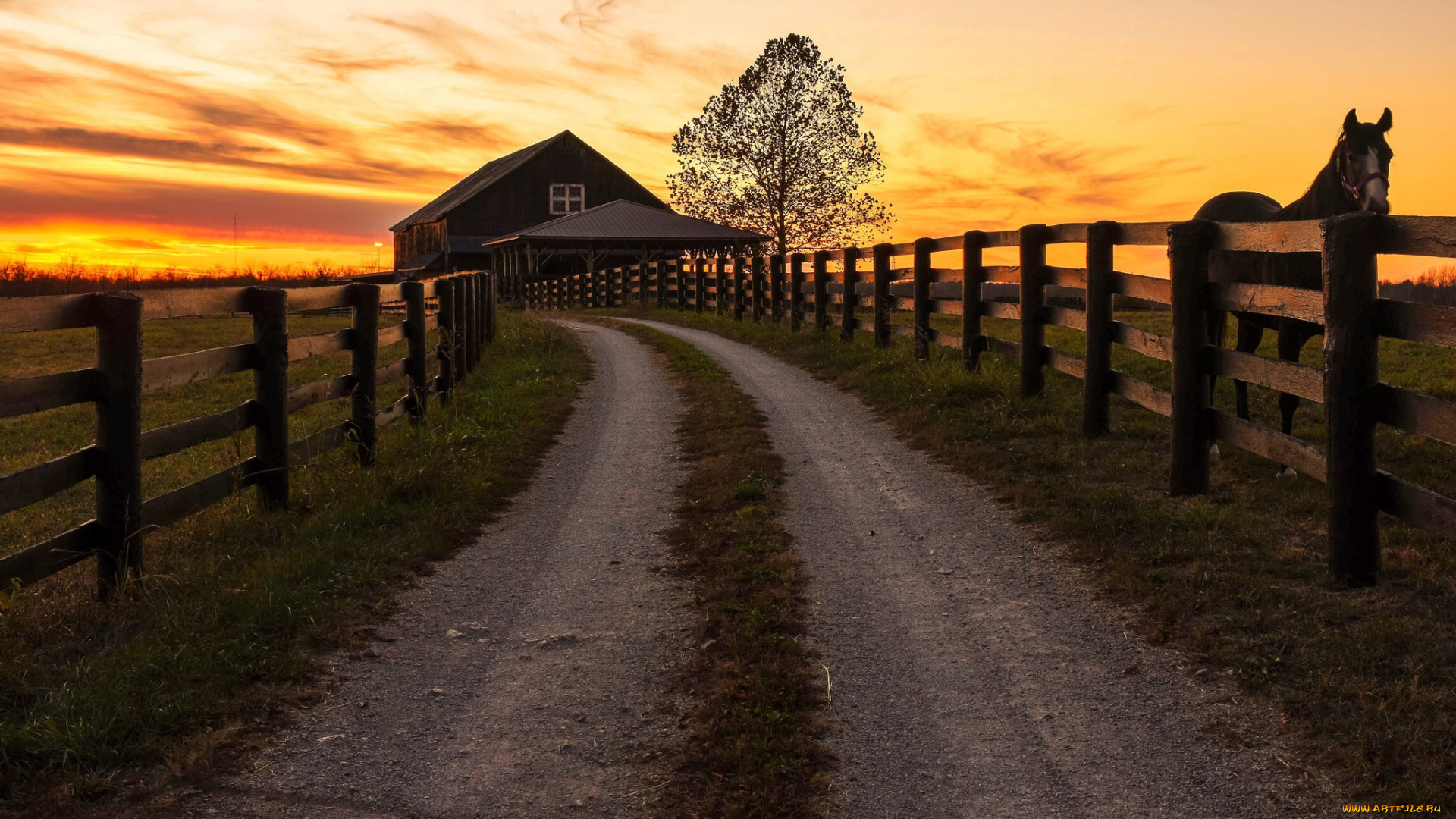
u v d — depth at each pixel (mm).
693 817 2959
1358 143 5953
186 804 2986
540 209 51438
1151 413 7906
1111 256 7160
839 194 43750
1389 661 3520
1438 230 3652
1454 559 4324
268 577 4773
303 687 3832
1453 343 3631
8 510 3877
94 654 3973
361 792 3115
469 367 13086
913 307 11477
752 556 5266
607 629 4473
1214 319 6801
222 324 28188
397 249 68938
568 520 6312
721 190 44938
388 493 6430
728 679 3838
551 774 3236
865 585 4883
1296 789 2939
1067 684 3721
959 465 7016
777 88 42688
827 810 2982
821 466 7395
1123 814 2906
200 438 5305
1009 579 4836
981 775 3154
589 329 21750
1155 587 4453
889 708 3609
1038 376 8641
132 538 4582
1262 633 3898
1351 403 4148
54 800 2936
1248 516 5227
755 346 15914
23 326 3895
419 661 4156
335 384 7008
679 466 7707
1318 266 6383
